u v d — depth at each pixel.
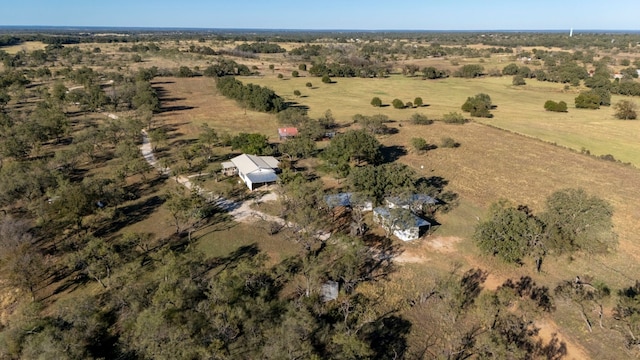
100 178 58.31
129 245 44.03
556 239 41.72
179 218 51.72
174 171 65.81
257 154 75.88
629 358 31.05
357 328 33.00
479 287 39.91
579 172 72.12
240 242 47.47
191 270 36.81
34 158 73.38
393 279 41.09
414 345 32.50
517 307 36.41
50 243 46.12
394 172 57.22
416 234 48.75
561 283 40.22
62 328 29.97
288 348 27.12
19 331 29.64
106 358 29.64
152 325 27.80
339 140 72.62
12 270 37.97
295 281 40.12
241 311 30.23
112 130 82.94
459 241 48.47
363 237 49.12
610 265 43.00
